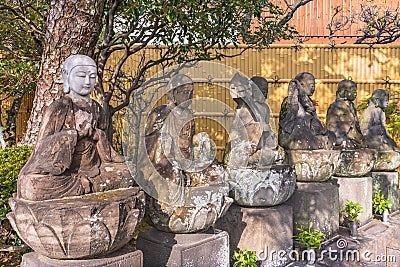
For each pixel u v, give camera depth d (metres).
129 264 2.26
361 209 4.34
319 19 9.47
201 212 2.79
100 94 3.97
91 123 2.39
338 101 5.07
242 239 3.47
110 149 2.44
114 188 2.36
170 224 2.79
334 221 4.33
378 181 5.45
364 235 4.30
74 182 2.19
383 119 5.70
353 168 4.66
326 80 8.03
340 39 9.37
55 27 3.65
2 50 5.50
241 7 4.85
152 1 4.04
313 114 4.37
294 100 4.37
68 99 2.35
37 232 1.97
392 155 5.45
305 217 4.03
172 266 2.70
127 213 2.18
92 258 2.15
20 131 7.55
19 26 4.76
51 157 2.14
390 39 8.12
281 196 3.57
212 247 2.90
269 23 5.44
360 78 8.12
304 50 8.11
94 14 3.71
